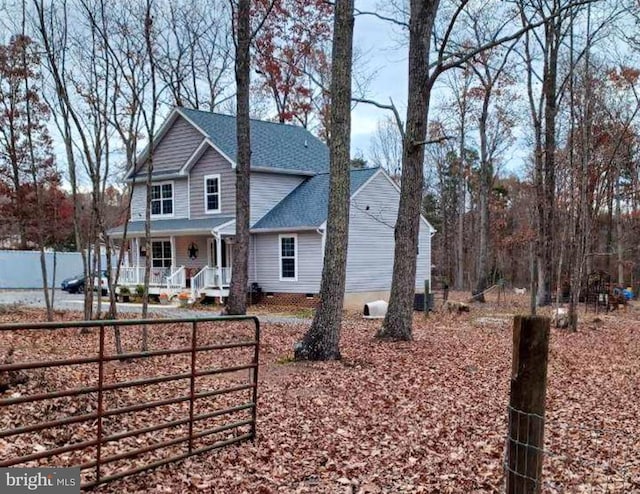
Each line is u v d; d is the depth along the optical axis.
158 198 24.94
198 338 12.21
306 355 9.62
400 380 8.34
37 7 14.70
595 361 10.54
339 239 9.59
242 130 15.02
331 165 9.61
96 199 10.12
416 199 11.80
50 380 6.98
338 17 9.55
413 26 11.49
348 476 4.76
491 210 38.72
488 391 7.90
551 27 18.98
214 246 23.47
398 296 11.93
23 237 29.25
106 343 11.41
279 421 6.20
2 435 3.47
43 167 21.20
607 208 33.59
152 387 7.43
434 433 6.00
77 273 34.22
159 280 23.58
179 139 24.03
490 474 4.89
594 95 19.08
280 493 4.35
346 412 6.66
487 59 24.59
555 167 22.05
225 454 5.05
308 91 31.52
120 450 5.03
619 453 5.57
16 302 20.97
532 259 16.06
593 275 25.83
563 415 6.84
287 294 21.47
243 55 14.76
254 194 22.14
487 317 17.72
